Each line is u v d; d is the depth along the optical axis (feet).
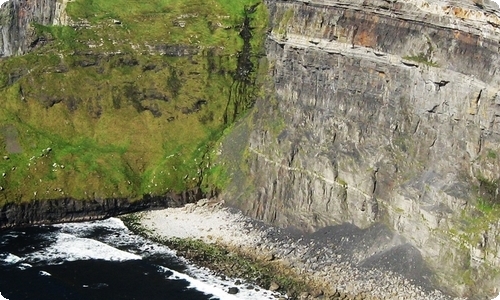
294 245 290.15
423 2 275.59
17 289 261.44
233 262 280.72
